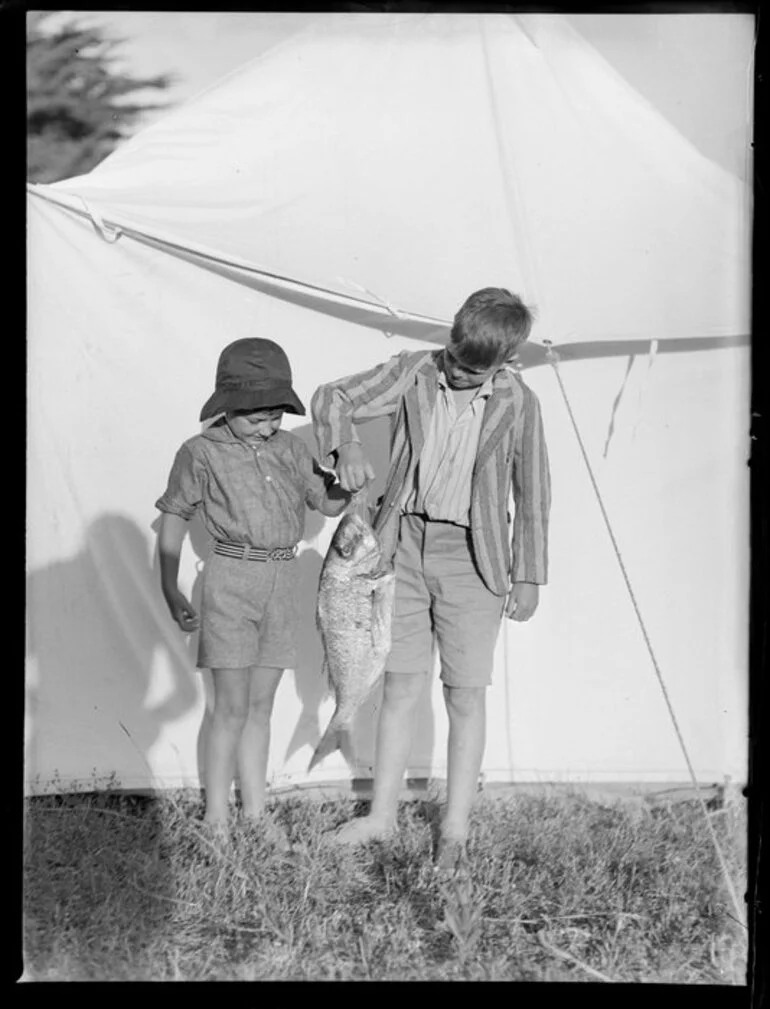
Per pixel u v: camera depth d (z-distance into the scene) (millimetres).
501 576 4059
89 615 4535
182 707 4582
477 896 3895
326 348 4625
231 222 4379
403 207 4383
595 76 4336
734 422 4555
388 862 4074
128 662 4555
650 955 3873
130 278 4469
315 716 4676
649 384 4609
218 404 4012
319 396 4035
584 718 4676
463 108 4344
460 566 4078
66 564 4520
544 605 4688
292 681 4668
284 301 4574
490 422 3996
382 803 4191
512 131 4340
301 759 4668
